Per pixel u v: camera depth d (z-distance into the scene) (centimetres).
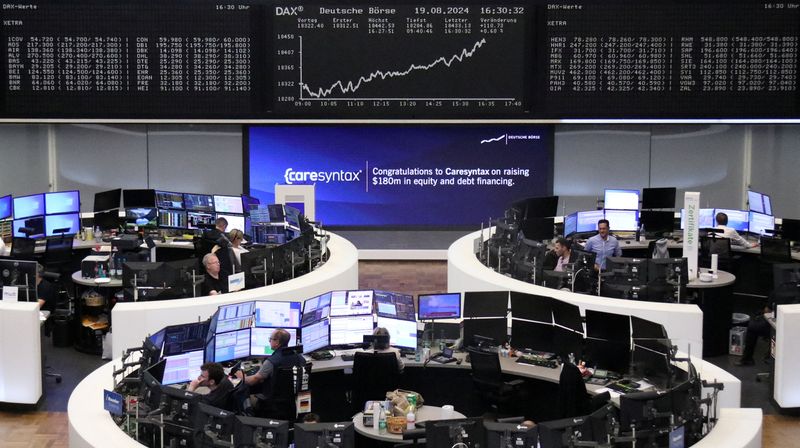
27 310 941
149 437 705
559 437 657
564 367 811
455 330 942
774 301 1077
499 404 895
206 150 1623
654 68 1367
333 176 1625
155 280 1035
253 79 1376
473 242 1282
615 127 1620
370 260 1566
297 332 906
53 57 1359
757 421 723
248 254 1087
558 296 980
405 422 767
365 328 927
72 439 703
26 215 1341
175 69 1367
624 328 849
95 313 1145
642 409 693
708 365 836
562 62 1370
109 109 1371
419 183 1631
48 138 1612
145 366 786
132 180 1630
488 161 1630
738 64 1364
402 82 1390
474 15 1375
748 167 1616
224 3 1360
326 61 1380
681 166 1628
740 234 1405
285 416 822
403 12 1376
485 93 1392
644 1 1355
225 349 881
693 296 1144
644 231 1408
